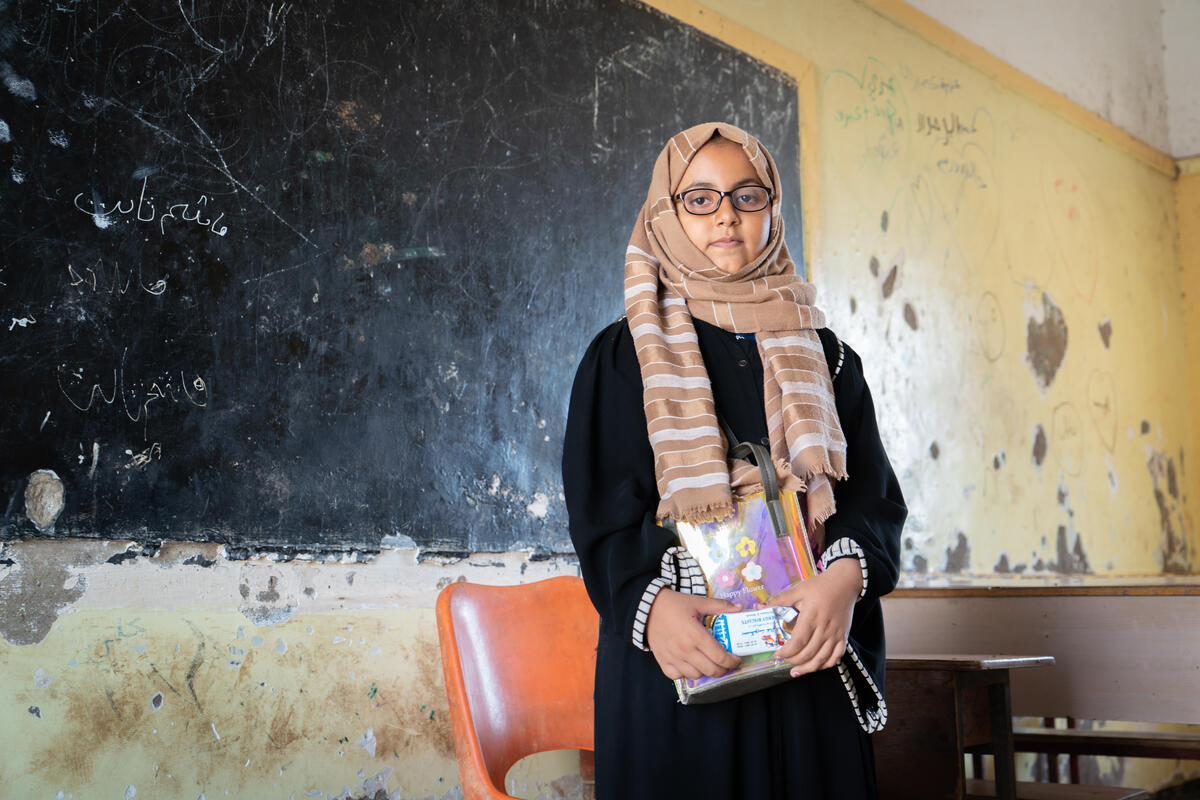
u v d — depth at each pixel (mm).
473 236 2920
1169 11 7234
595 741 1524
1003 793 2387
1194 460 6965
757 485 1465
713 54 3779
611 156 3350
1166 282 6957
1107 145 6484
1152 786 5629
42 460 2043
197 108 2355
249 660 2322
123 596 2133
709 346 1617
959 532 4730
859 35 4555
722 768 1424
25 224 2061
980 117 5348
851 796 1460
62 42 2146
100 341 2148
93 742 2061
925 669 2316
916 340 4641
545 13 3191
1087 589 2775
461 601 1754
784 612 1365
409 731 2605
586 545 1480
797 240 4059
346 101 2654
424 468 2727
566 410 3119
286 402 2455
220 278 2363
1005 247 5387
